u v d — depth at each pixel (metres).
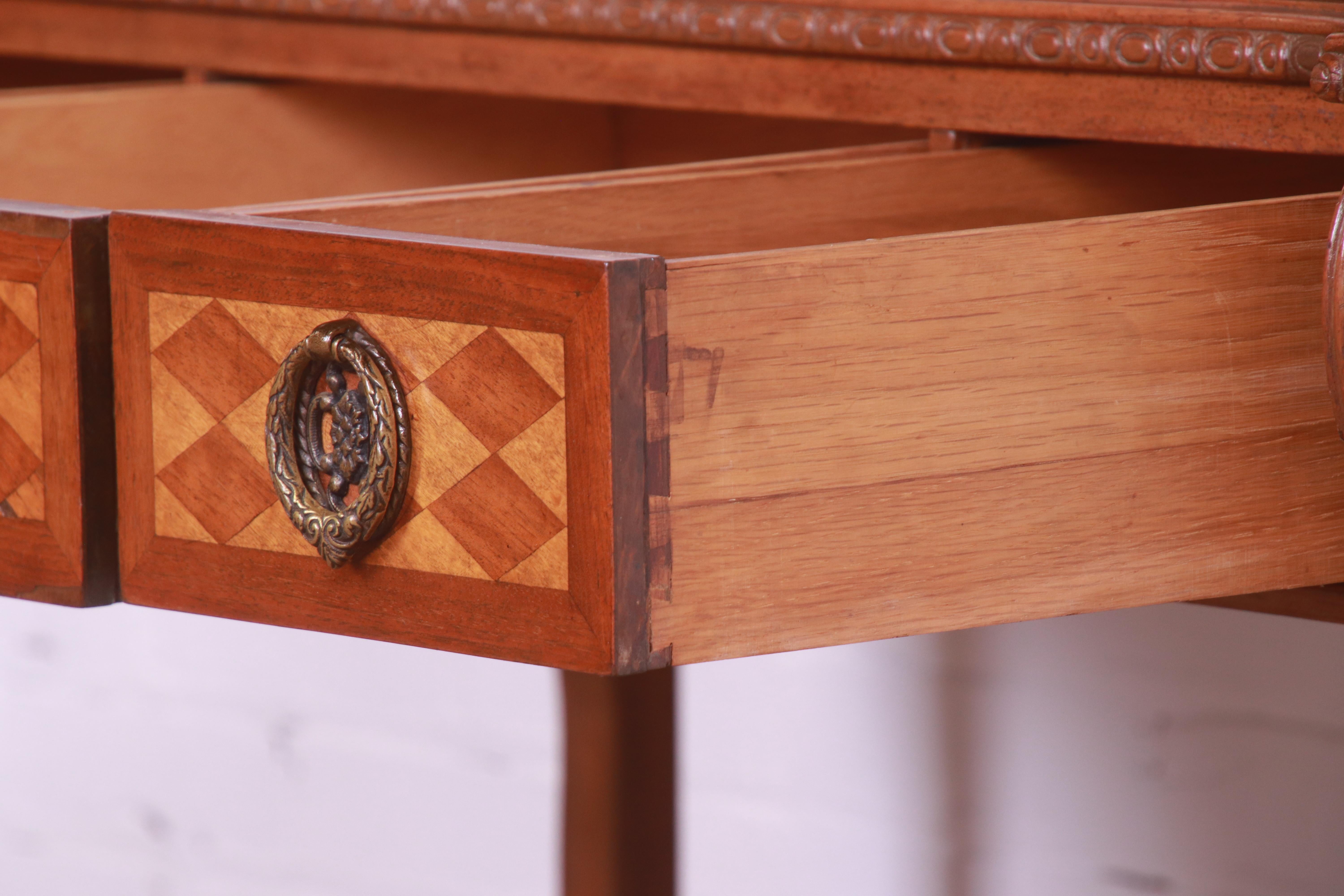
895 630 1.04
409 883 2.20
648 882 1.70
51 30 1.63
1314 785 1.67
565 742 1.70
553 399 0.99
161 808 2.35
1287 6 1.21
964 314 1.04
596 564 0.99
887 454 1.03
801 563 1.02
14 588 1.09
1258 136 1.21
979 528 1.05
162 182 1.51
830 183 1.29
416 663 2.17
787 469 1.01
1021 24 1.27
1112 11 1.24
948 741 1.87
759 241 1.28
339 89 1.58
